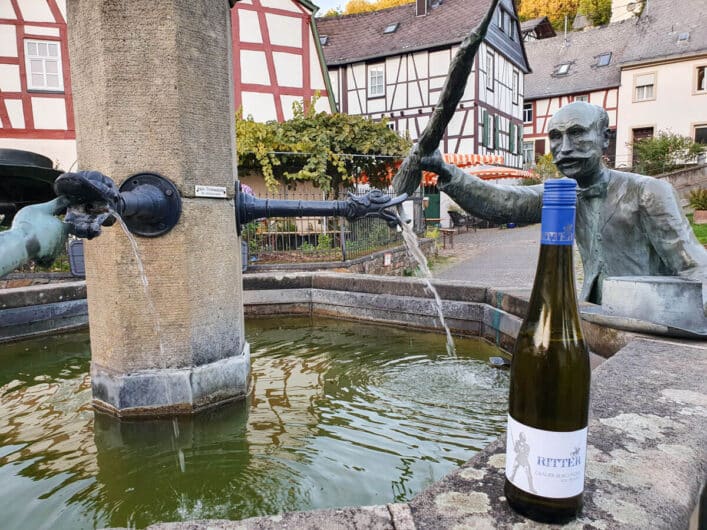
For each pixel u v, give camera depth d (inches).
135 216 116.3
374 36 976.9
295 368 162.4
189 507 86.3
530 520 38.0
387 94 930.7
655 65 1215.6
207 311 131.9
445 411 124.8
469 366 160.4
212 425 120.7
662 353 84.1
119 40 117.0
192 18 122.6
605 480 44.3
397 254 473.1
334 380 149.6
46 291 207.5
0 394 142.3
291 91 675.4
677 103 1201.4
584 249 118.4
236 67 647.1
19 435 116.3
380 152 479.2
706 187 940.6
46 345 194.1
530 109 1401.3
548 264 39.9
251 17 650.2
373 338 199.5
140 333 126.1
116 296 124.4
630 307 97.7
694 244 101.2
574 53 1422.2
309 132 462.9
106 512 85.3
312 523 39.8
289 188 482.6
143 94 119.2
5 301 197.3
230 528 39.7
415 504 41.1
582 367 37.9
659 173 1019.3
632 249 109.7
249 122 441.7
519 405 39.0
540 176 1046.4
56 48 643.5
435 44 874.1
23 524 82.0
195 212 126.8
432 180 629.0
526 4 2106.3
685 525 40.6
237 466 99.8
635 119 1253.1
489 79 941.2
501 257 569.6
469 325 197.2
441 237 779.4
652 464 47.0
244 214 141.1
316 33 684.7
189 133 123.8
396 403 130.5
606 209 110.1
